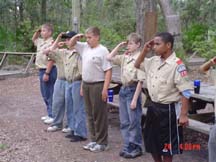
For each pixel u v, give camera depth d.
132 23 19.47
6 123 6.76
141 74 4.76
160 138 4.00
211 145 3.48
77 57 5.55
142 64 4.16
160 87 3.94
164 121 3.96
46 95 6.75
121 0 21.28
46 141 5.75
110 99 6.62
